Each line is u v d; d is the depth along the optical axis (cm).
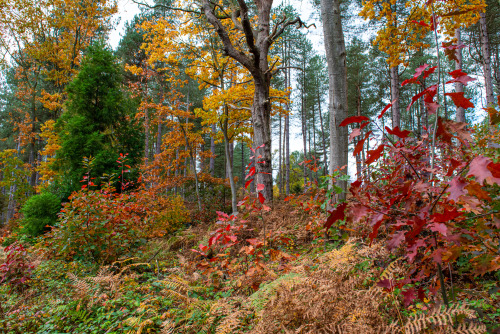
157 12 1644
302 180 2497
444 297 128
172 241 668
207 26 1114
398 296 182
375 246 214
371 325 154
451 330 123
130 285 351
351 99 2350
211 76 1252
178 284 291
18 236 813
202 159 1831
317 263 300
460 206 117
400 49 877
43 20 1688
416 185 111
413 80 126
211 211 1199
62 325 278
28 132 2119
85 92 1173
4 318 289
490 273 216
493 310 174
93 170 1044
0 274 391
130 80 2098
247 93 1059
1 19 1584
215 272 328
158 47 1223
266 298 229
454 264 220
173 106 1477
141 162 1458
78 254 508
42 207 869
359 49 2058
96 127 1204
